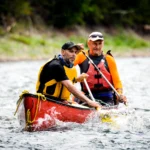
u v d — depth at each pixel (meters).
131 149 16.98
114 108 22.59
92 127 20.66
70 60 20.47
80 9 103.62
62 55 20.48
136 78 47.16
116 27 120.69
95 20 113.44
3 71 53.03
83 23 106.88
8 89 35.91
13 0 89.44
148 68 62.88
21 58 75.50
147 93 34.75
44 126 19.78
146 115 23.95
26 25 92.56
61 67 19.91
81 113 20.89
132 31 125.31
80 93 20.38
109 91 23.81
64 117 20.30
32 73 50.94
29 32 91.69
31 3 100.06
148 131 20.14
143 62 79.44
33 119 19.39
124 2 127.44
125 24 125.00
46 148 16.94
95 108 21.30
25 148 16.95
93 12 111.38
